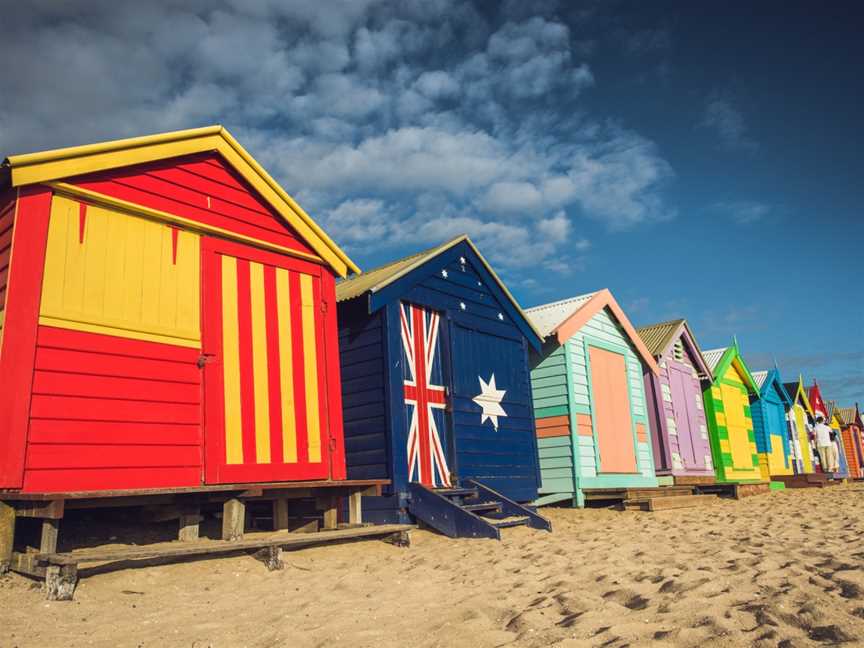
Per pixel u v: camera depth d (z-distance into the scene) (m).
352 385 10.03
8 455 5.74
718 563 5.71
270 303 8.31
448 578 6.06
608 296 15.81
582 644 3.53
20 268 6.11
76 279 6.50
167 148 7.41
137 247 7.08
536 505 12.36
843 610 3.83
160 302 7.16
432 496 9.05
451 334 11.09
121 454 6.49
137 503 6.52
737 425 23.11
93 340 6.50
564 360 14.00
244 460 7.54
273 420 7.98
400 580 5.95
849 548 6.35
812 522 9.27
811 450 33.19
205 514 8.59
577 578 5.48
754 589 4.57
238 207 8.16
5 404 5.81
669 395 18.73
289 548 7.32
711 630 3.58
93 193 6.73
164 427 6.89
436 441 10.37
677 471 18.02
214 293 7.71
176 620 4.53
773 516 10.60
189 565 6.13
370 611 4.68
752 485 18.08
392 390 9.59
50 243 6.38
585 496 13.48
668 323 19.83
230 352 7.70
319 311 8.94
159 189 7.36
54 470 5.99
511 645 3.66
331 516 8.41
